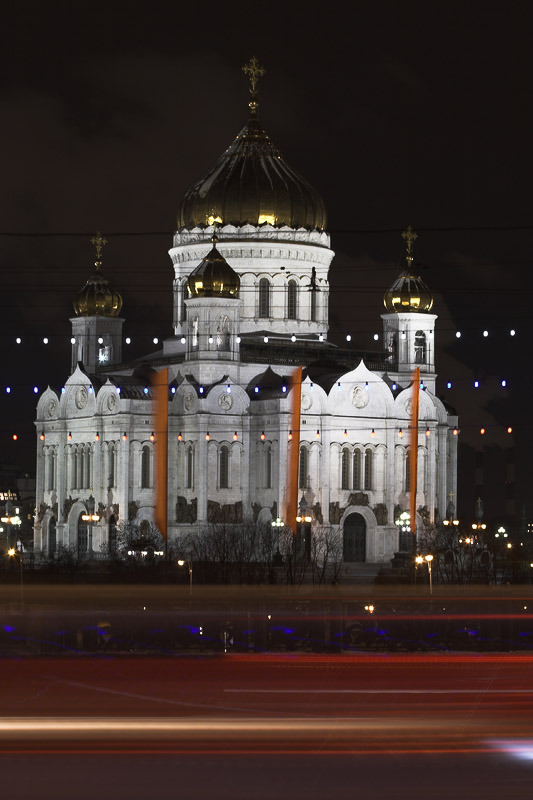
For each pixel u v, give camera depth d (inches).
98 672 3617.1
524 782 2271.2
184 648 4397.1
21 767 2351.1
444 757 2431.1
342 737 2568.9
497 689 3221.0
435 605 6304.1
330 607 6156.5
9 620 5438.0
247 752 2455.7
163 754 2433.6
